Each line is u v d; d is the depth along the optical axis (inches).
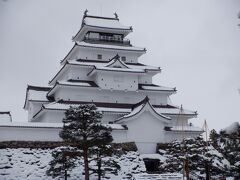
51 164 1578.5
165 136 2257.6
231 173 1502.2
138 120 2181.3
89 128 1540.4
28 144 1929.1
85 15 3065.9
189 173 1801.2
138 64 2891.2
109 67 2591.0
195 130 2329.0
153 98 2701.8
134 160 1977.1
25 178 1678.2
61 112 2319.1
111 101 2596.0
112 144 2043.6
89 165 1776.6
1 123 1964.8
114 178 1765.5
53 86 2763.3
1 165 1758.1
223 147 1641.2
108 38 2940.5
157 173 1840.6
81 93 2532.0
